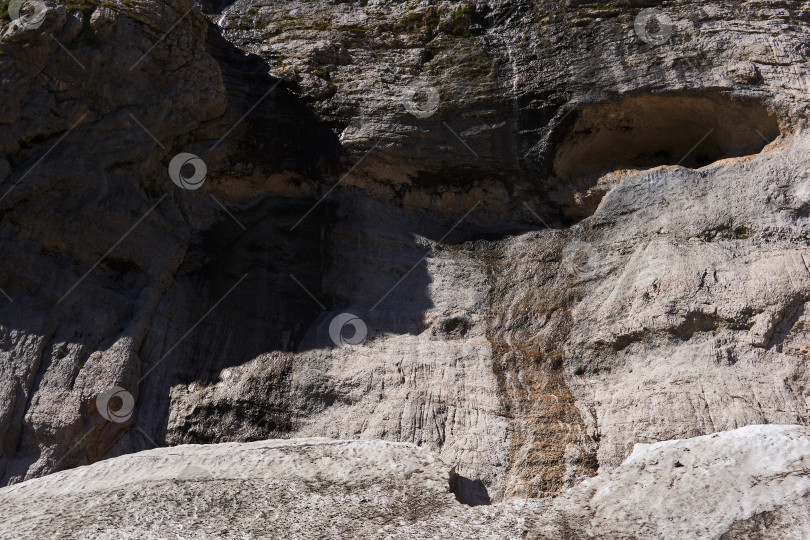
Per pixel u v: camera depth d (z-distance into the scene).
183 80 9.83
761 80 9.80
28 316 8.87
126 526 6.41
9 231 8.98
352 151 10.34
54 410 8.46
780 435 6.68
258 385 9.10
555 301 9.55
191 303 9.77
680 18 10.34
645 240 9.54
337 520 6.41
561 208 10.38
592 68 10.34
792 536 5.73
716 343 8.38
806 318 8.28
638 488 6.51
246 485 6.95
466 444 8.33
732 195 9.42
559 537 6.08
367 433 8.52
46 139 9.22
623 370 8.70
